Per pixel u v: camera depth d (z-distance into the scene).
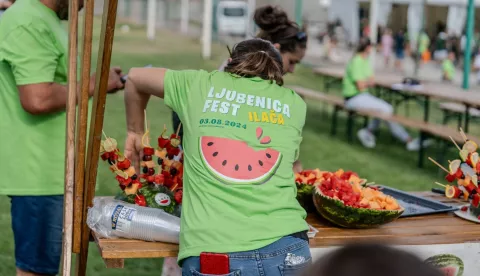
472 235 3.12
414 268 1.08
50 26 3.38
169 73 2.81
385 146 9.77
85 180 2.83
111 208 2.79
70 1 2.73
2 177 3.48
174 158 3.15
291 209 2.56
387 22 31.02
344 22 31.36
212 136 2.61
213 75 2.76
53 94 3.35
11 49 3.31
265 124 2.64
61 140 3.50
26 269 3.56
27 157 3.45
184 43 23.86
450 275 3.08
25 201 3.48
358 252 1.11
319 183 3.23
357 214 3.03
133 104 2.96
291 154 2.67
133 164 3.14
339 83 16.66
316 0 38.06
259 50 2.80
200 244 2.46
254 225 2.46
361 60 9.91
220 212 2.49
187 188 2.61
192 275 2.47
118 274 4.61
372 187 3.69
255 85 2.73
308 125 11.20
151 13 24.73
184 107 2.71
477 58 19.42
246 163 2.56
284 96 2.75
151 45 22.12
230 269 2.41
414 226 3.23
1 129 3.46
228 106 2.65
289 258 2.44
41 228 3.52
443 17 30.28
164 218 2.77
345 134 10.58
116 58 17.56
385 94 12.85
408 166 8.48
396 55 23.67
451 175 3.42
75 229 2.86
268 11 3.73
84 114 2.77
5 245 5.02
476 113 9.97
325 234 3.03
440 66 24.66
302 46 3.74
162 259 4.96
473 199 3.36
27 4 3.38
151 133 9.00
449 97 9.91
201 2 39.03
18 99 3.43
